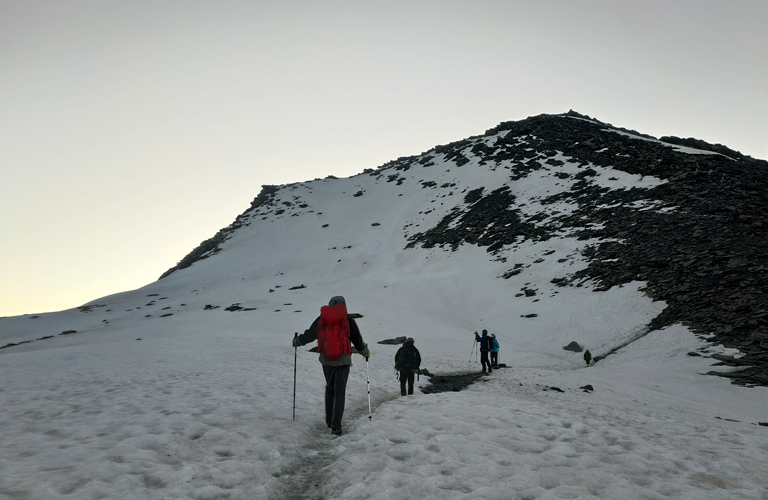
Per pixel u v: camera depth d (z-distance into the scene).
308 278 72.50
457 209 79.56
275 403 9.34
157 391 10.59
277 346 26.02
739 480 4.89
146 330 45.31
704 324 26.56
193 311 57.47
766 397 16.64
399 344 30.44
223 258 94.94
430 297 50.59
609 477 4.91
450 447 6.02
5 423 7.10
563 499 4.14
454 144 121.75
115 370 15.05
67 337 47.81
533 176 77.88
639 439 6.97
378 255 75.25
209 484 4.67
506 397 11.91
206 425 7.02
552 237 54.31
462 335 34.75
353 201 109.19
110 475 4.59
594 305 35.16
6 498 3.87
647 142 77.81
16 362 18.56
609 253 43.88
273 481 5.02
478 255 59.44
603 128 92.31
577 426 7.74
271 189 134.62
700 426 8.73
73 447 5.59
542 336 32.50
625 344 27.53
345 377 7.50
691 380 19.47
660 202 51.41
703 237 39.53
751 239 36.62
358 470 5.24
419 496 4.27
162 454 5.49
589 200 60.81
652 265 37.44
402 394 12.59
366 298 52.25
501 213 69.31
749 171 56.41
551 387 15.21
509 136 101.88
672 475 5.09
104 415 7.69
